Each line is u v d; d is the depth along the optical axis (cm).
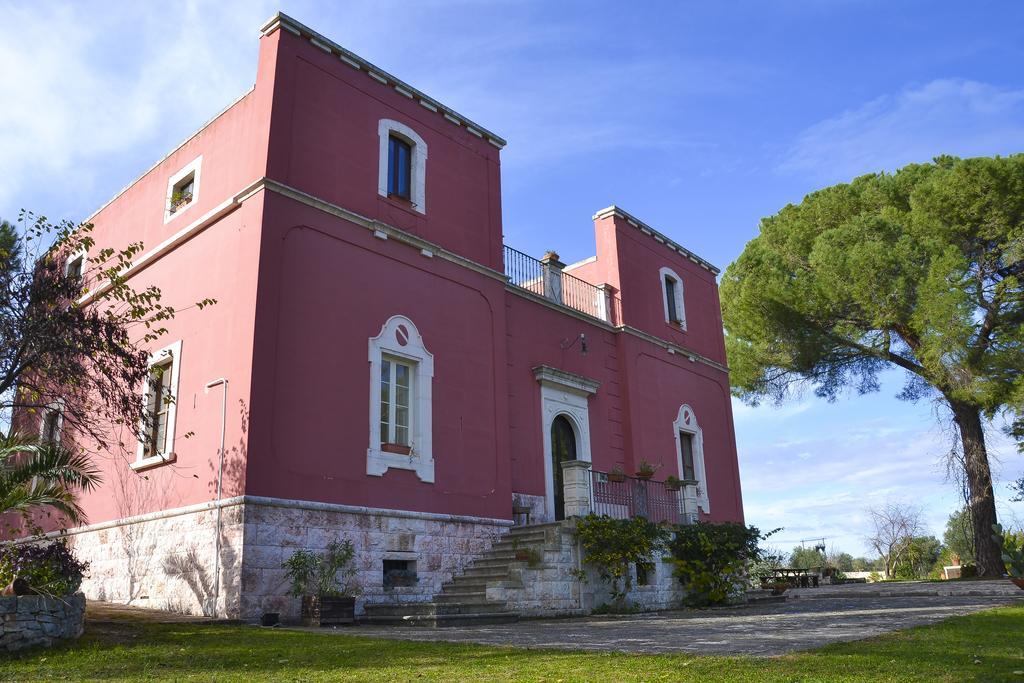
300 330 1151
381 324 1280
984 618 890
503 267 1574
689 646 669
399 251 1349
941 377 2041
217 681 521
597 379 1798
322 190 1251
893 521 3775
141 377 1100
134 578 1177
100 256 1123
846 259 2084
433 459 1302
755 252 2361
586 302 1883
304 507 1082
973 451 2142
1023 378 1902
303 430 1115
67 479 920
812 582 2444
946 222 2092
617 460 1789
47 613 715
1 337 1026
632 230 2058
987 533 2109
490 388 1459
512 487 1480
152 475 1203
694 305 2253
